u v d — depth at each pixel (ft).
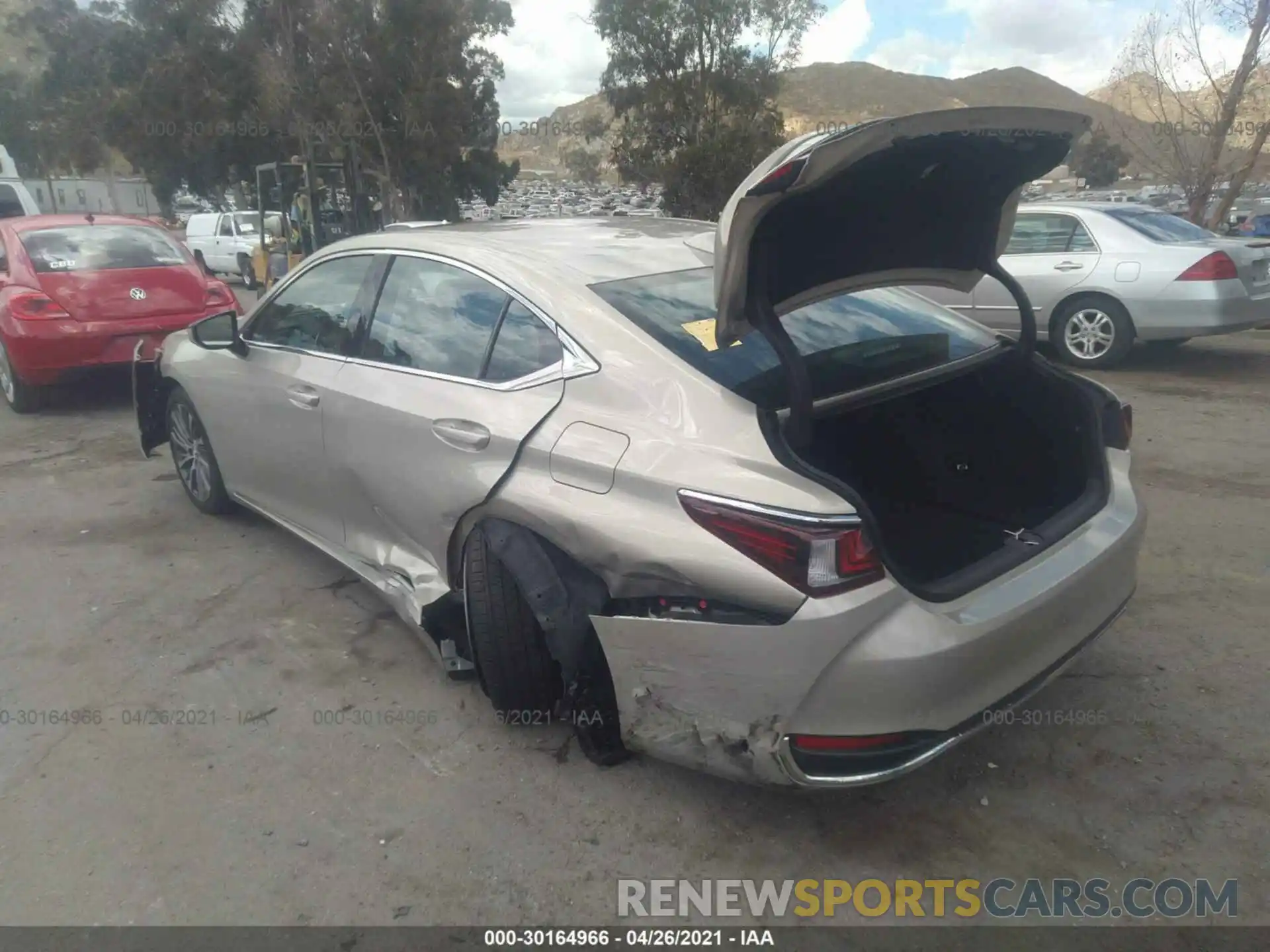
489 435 9.95
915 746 8.14
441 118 70.54
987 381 11.85
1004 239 10.82
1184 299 26.04
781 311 9.82
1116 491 10.44
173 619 13.62
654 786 9.87
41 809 9.71
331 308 13.14
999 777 9.89
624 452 8.83
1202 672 11.60
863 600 7.80
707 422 8.59
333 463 12.52
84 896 8.55
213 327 14.46
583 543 8.91
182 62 82.38
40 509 18.22
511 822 9.40
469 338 10.86
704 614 8.27
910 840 9.07
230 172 93.30
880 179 8.66
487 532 9.93
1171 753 10.14
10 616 13.83
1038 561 9.16
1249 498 17.28
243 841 9.20
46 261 24.99
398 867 8.85
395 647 12.80
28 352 23.70
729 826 9.30
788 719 8.00
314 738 10.81
